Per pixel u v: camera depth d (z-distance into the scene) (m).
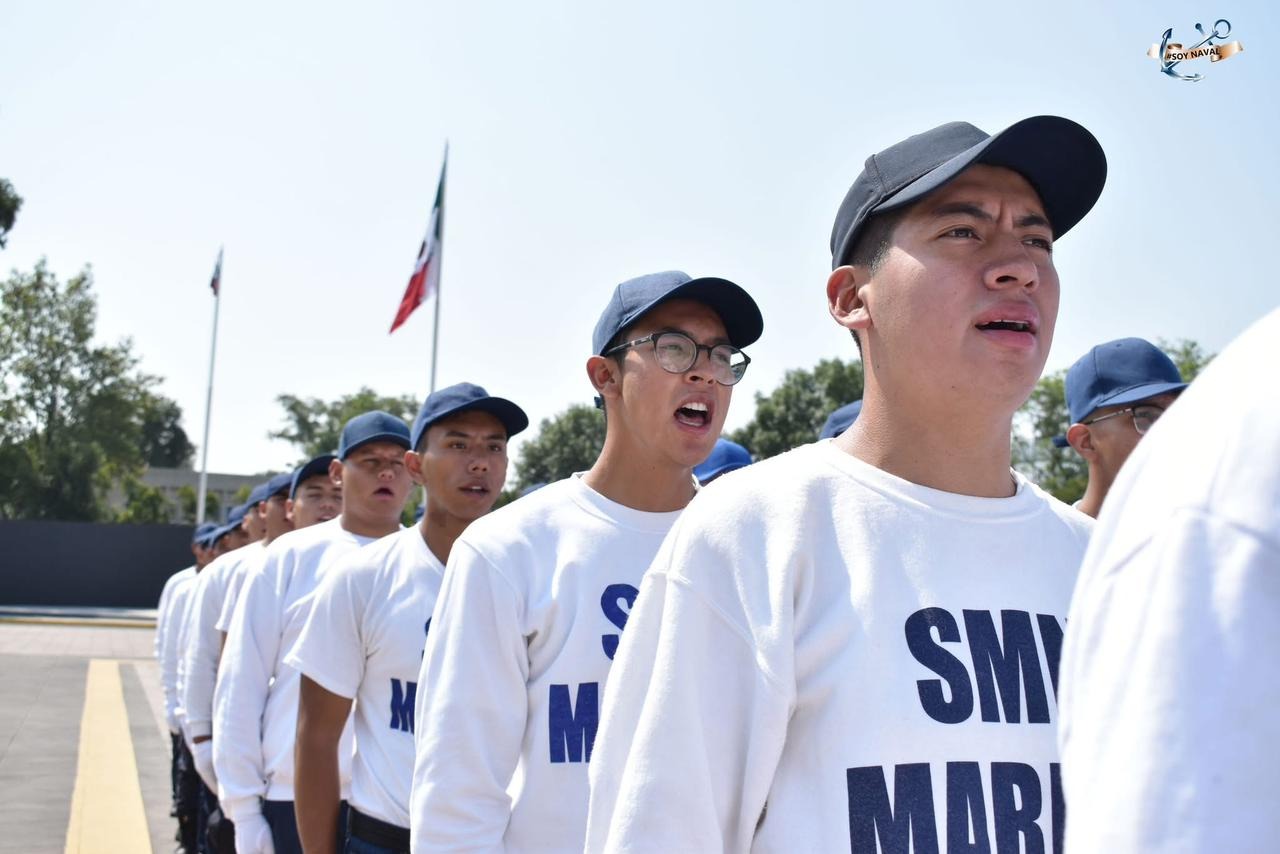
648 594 1.82
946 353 1.74
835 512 1.77
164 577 34.88
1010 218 1.78
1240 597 0.89
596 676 2.71
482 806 2.60
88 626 28.53
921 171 1.79
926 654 1.66
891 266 1.81
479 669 2.68
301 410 67.50
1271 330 0.98
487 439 3.76
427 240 19.70
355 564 3.71
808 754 1.64
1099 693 0.97
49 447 52.09
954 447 1.80
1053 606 1.77
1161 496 0.97
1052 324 1.81
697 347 2.90
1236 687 0.87
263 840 4.43
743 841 1.67
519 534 2.84
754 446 38.88
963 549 1.75
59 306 53.25
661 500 2.96
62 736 12.07
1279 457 0.91
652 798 1.66
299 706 3.71
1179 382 3.54
